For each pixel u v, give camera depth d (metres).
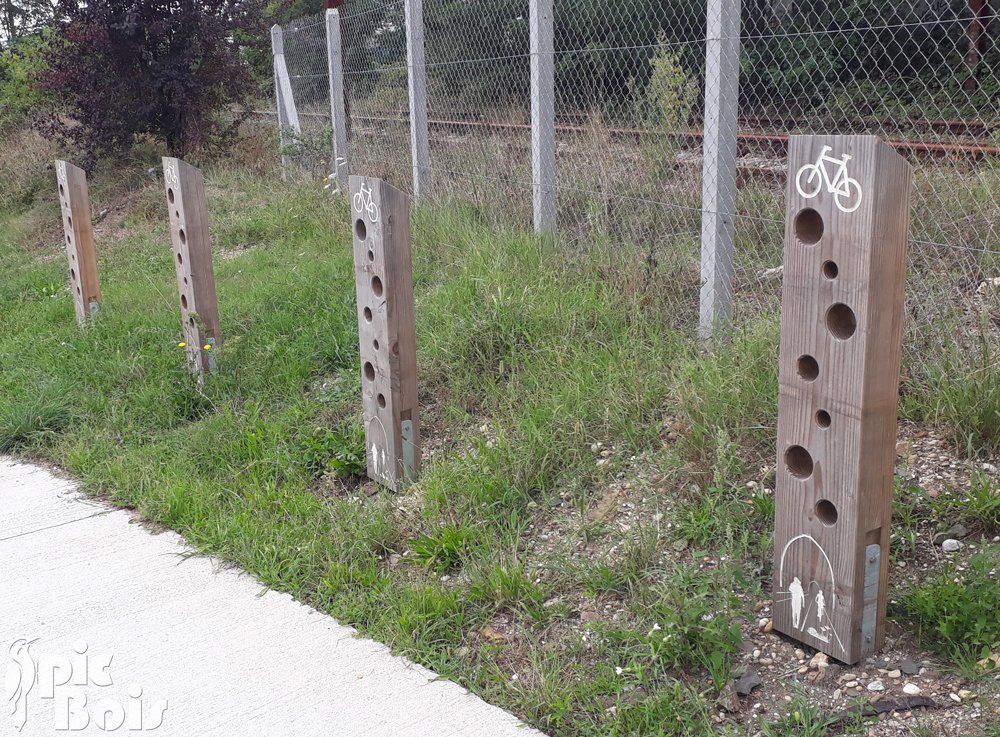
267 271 7.71
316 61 11.41
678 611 3.02
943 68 6.82
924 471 3.66
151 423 5.27
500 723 2.79
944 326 4.22
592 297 5.41
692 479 3.82
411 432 4.26
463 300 5.75
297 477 4.48
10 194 13.10
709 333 4.87
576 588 3.40
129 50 12.62
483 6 8.49
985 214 4.83
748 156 6.64
